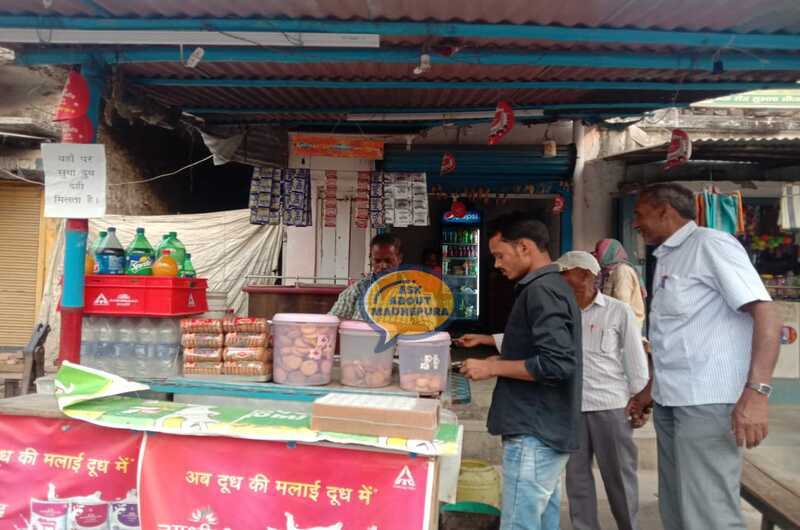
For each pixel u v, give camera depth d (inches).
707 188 225.8
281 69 144.5
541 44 124.0
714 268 91.3
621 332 123.6
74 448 90.7
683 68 131.0
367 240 250.7
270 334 108.6
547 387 87.4
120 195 290.4
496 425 90.6
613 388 122.3
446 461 93.1
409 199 223.1
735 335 91.3
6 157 282.2
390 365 106.1
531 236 92.2
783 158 221.5
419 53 122.5
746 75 151.1
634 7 101.7
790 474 153.4
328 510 82.0
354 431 81.1
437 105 187.0
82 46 122.0
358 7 102.6
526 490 86.4
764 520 112.3
